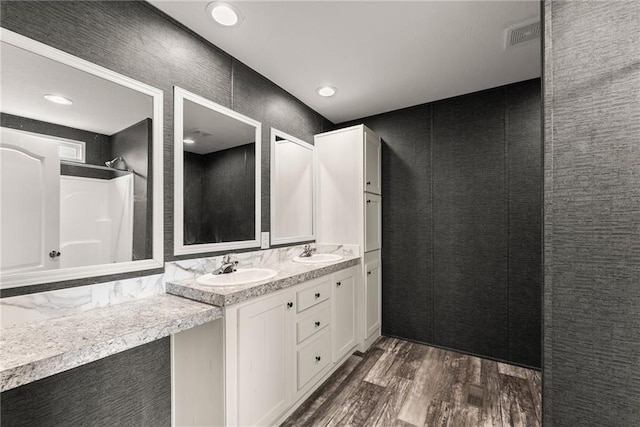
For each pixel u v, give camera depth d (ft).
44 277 3.78
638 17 2.18
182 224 5.43
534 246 7.48
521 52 6.36
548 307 2.48
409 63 6.81
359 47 6.18
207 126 5.92
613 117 2.24
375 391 6.44
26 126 3.69
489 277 8.02
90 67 4.22
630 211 2.18
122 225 4.57
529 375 7.11
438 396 6.25
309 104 9.09
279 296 5.38
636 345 2.15
